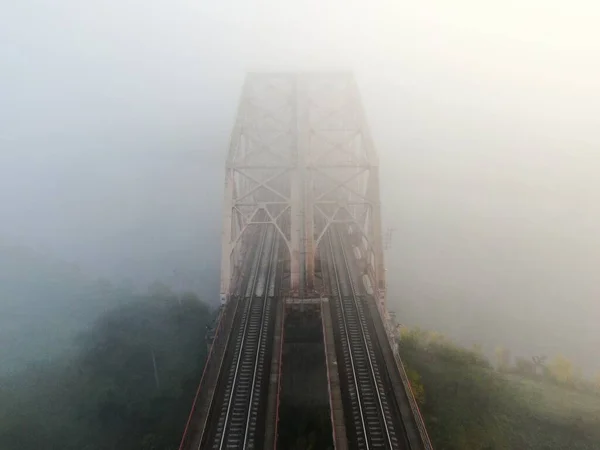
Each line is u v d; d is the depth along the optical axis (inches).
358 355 1021.8
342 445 800.9
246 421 852.0
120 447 979.3
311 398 1083.3
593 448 952.9
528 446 956.6
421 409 1013.8
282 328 1104.2
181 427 1019.9
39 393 1170.6
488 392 1095.6
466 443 946.7
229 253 1224.8
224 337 1085.1
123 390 1154.7
